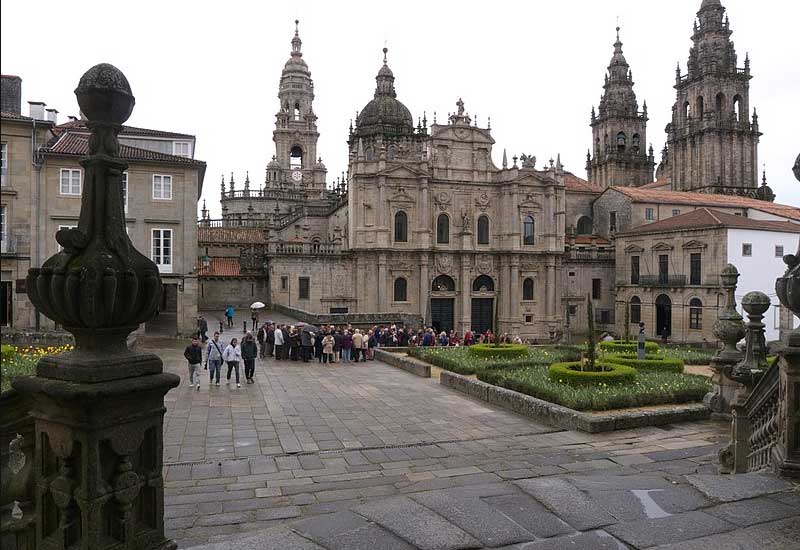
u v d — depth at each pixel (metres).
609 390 20.45
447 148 67.25
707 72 83.56
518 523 5.83
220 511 10.52
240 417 19.36
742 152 85.38
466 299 67.44
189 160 44.72
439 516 5.90
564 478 7.34
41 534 4.57
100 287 4.32
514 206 68.06
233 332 47.47
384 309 64.19
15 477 5.16
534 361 29.38
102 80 4.46
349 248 64.75
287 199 98.00
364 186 64.19
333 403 21.89
